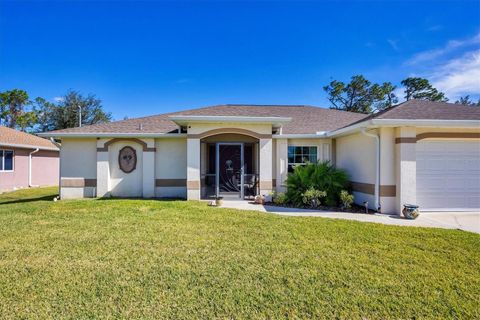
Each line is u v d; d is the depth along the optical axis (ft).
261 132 41.47
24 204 37.63
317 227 24.89
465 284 13.87
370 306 11.84
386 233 23.02
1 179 63.82
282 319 10.93
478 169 33.68
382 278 14.43
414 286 13.58
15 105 140.26
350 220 28.27
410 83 138.31
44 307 11.62
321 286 13.55
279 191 45.75
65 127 125.80
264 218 28.58
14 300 12.14
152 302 12.05
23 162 70.90
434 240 21.11
